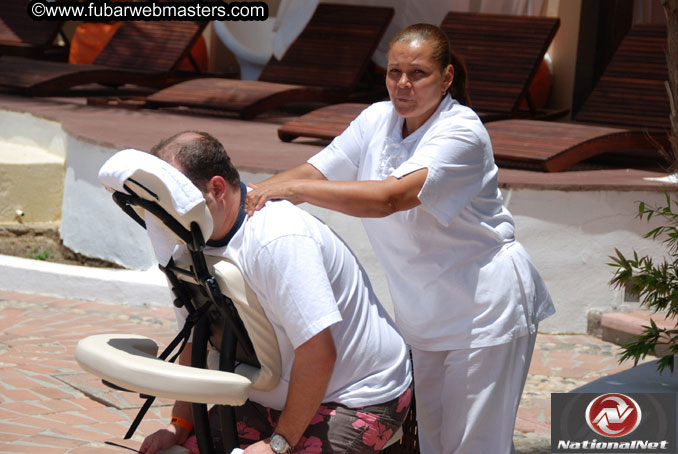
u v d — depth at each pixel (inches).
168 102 1208.2
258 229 285.6
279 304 279.4
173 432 321.1
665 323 666.8
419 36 341.4
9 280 773.3
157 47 1489.9
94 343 287.0
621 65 1027.9
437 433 382.3
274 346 290.2
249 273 283.6
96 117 1096.8
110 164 271.6
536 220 687.1
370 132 376.5
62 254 919.7
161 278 750.5
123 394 538.3
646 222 705.6
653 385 493.0
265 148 888.9
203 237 273.9
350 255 307.3
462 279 355.3
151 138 888.9
